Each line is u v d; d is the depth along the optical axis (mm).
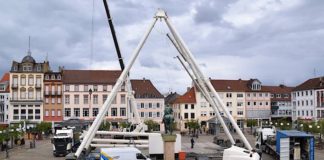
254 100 141125
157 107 130875
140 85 133625
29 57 116688
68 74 119625
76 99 117562
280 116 148000
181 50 51188
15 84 114375
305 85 132625
